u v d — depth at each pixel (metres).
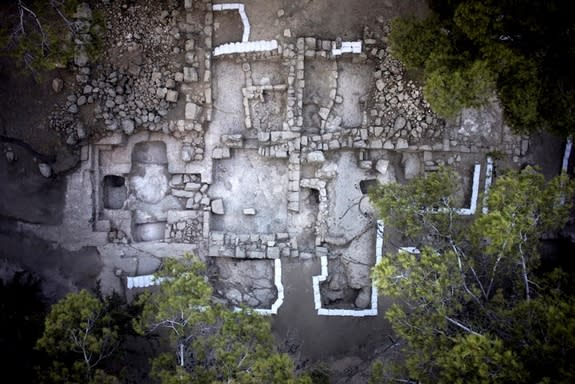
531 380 10.64
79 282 18.66
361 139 18.47
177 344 13.39
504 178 12.41
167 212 19.08
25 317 15.52
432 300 12.45
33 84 18.50
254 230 19.20
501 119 18.62
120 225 18.92
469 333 12.24
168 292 12.91
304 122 18.98
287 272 18.77
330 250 18.91
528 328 11.35
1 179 18.66
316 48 18.55
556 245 18.44
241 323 13.08
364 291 18.78
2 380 14.12
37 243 18.75
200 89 18.66
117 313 15.03
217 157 18.92
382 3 18.62
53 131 18.52
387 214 14.34
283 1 18.64
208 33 18.58
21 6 16.02
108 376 12.66
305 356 18.20
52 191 18.83
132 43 18.48
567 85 15.34
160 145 19.23
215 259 19.08
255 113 19.00
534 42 15.12
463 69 15.51
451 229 14.05
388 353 18.05
